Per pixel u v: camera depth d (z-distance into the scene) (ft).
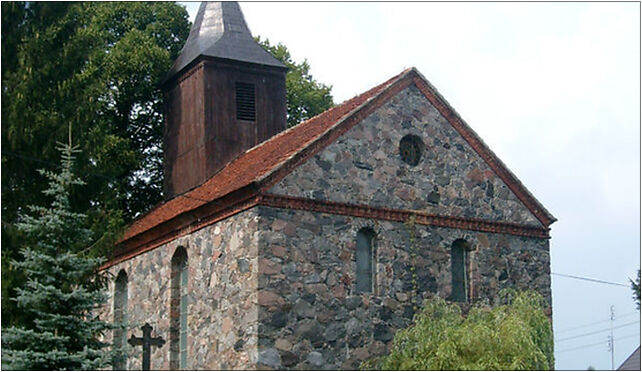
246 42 114.21
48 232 71.97
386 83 94.63
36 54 89.81
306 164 85.05
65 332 70.69
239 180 87.66
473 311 83.35
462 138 95.86
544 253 98.78
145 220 106.22
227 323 83.66
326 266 84.12
